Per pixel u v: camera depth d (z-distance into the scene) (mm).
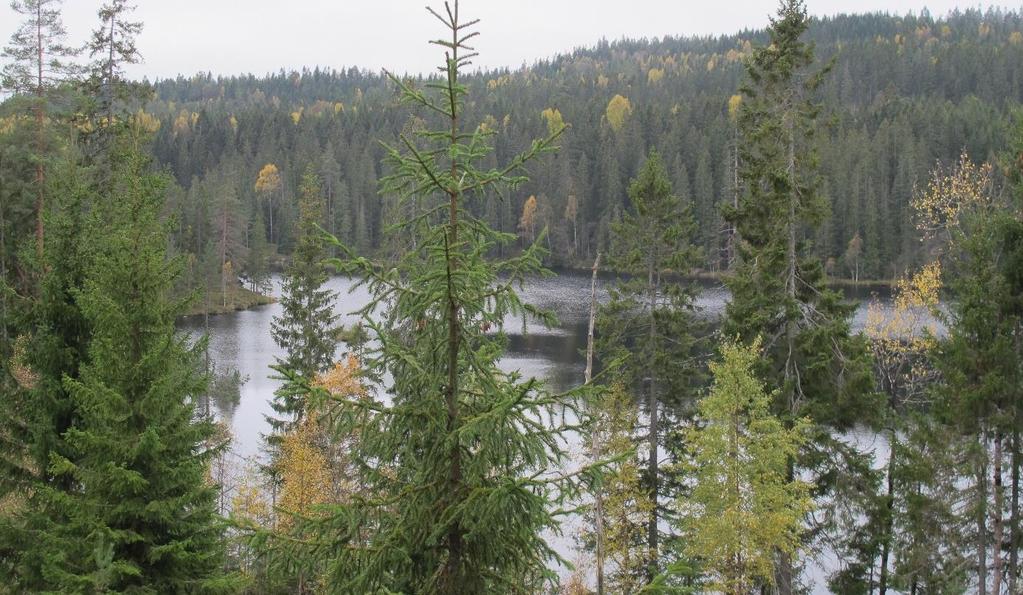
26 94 27016
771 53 22047
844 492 21344
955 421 18344
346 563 8336
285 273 32844
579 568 23672
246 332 63656
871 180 88688
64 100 27234
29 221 28391
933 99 142375
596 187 118250
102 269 11898
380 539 8555
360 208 108750
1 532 12062
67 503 11250
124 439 11422
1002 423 17547
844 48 189500
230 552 18625
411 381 8836
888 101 129625
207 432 12430
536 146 8586
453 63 8062
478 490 8180
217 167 138375
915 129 105688
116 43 26844
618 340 26688
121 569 10891
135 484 11117
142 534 11633
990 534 19109
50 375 12805
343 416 8742
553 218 110312
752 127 22766
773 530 17844
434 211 8805
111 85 26797
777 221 21984
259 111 165875
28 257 13984
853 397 21203
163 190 12898
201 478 12383
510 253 105438
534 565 9031
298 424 23375
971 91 160250
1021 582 18812
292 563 8414
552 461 8742
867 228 84000
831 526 21750
